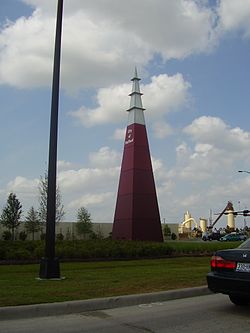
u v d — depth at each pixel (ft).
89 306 27.55
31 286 33.60
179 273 43.50
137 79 106.73
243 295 25.63
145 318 25.49
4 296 28.78
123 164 104.47
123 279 38.42
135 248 70.44
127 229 98.68
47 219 39.40
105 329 23.00
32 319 24.90
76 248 65.51
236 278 25.80
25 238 156.66
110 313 26.86
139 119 104.22
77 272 44.80
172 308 28.43
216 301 30.94
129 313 26.86
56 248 64.03
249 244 27.94
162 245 75.05
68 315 26.11
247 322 24.57
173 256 74.13
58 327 23.22
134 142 102.22
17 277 39.93
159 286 34.42
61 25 42.88
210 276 27.27
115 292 31.40
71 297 28.96
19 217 161.07
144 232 98.37
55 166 40.42
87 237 188.55
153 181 102.22
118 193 104.12
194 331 22.65
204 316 26.07
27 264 57.00
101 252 65.87
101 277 39.93
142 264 57.26
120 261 63.36
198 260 65.16
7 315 24.79
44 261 38.88
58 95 41.88
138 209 98.89
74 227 192.24
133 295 30.07
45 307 25.99
